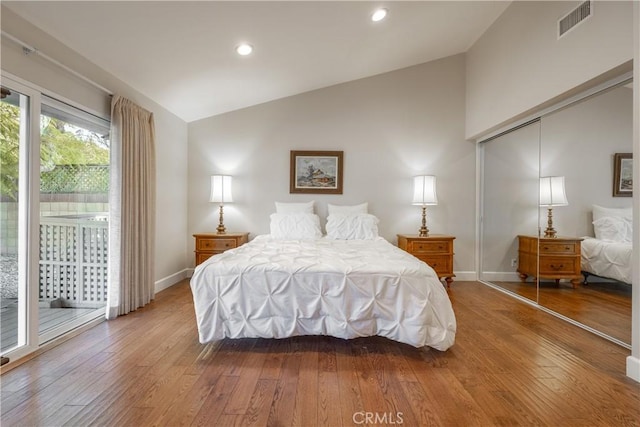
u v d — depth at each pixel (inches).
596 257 92.9
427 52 150.0
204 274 80.3
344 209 155.6
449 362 73.9
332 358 75.7
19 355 73.1
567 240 104.5
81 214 99.0
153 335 88.5
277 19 96.3
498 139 146.6
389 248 110.7
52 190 88.9
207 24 92.0
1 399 57.7
